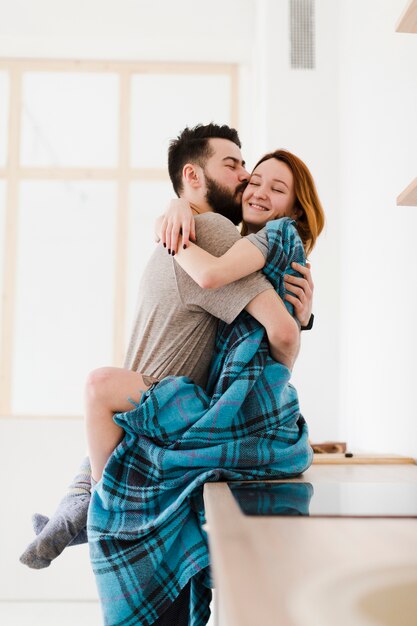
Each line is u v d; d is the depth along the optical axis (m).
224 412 1.39
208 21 4.79
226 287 1.49
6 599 4.00
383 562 0.56
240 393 1.40
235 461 1.37
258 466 1.40
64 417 4.21
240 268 1.46
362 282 3.00
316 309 3.75
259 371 1.44
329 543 0.65
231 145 1.84
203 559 1.29
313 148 3.97
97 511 1.39
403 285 2.29
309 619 0.41
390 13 2.61
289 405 1.52
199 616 1.37
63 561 4.01
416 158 2.19
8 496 4.13
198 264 1.47
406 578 0.53
